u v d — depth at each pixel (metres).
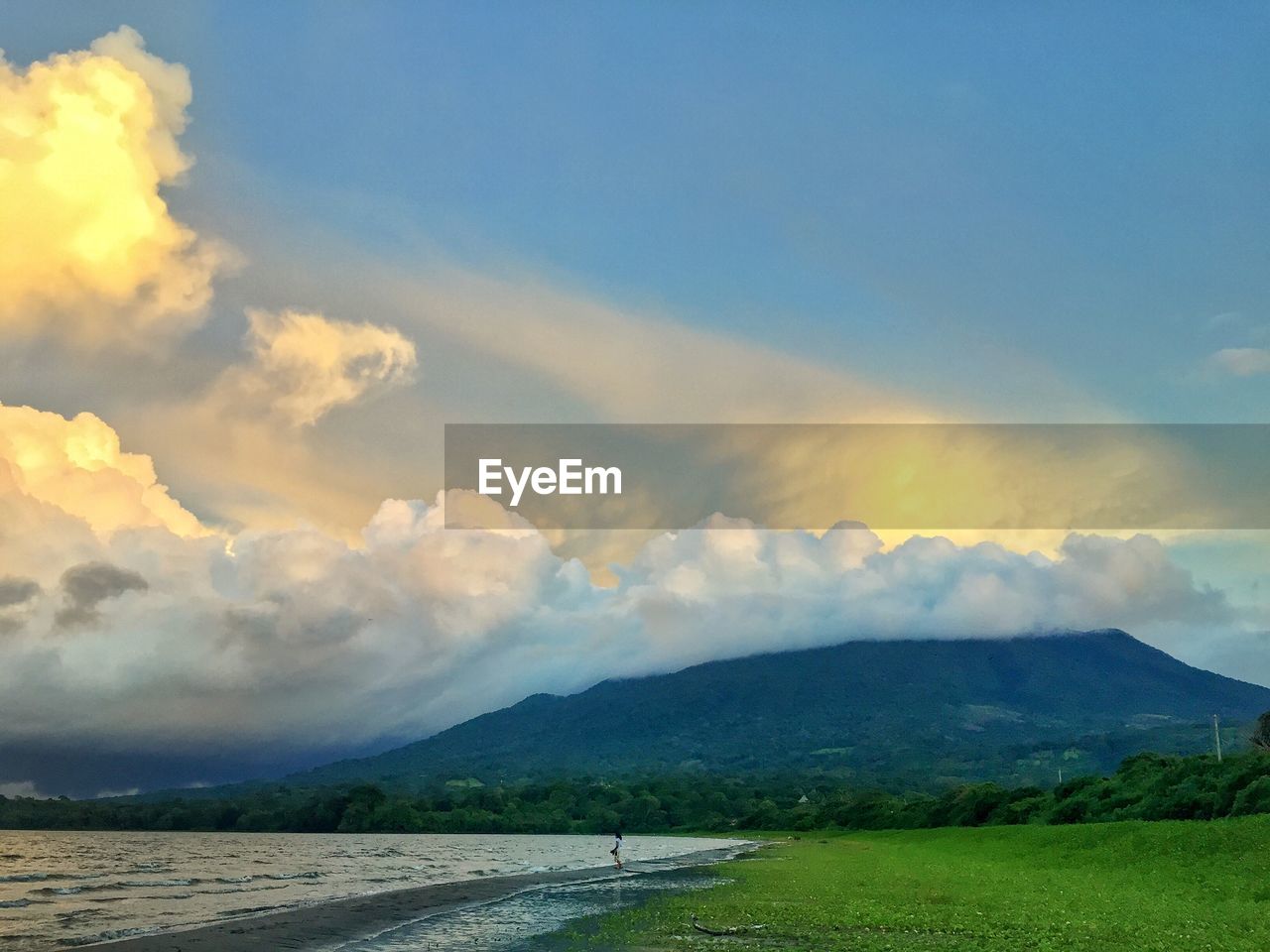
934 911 48.06
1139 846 70.12
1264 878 53.00
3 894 77.88
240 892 79.38
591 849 178.50
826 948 38.09
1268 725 115.12
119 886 88.12
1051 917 44.41
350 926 50.62
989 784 166.75
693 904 56.12
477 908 59.16
